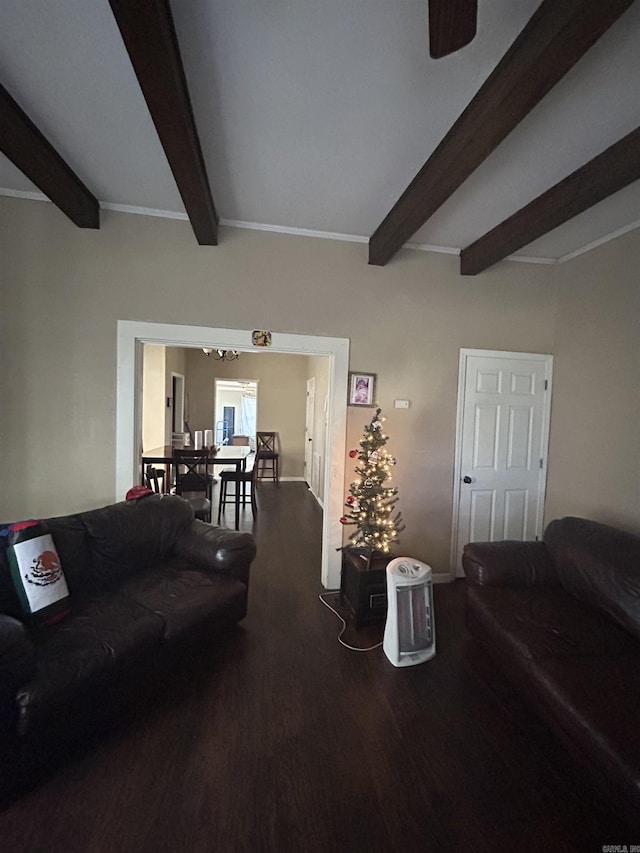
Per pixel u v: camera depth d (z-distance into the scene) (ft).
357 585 8.19
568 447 10.48
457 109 5.61
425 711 5.89
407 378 10.25
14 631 4.47
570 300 10.49
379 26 4.42
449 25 3.10
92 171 7.48
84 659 4.96
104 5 4.32
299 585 10.09
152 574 7.41
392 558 8.56
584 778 4.50
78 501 8.79
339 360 9.82
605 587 6.42
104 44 4.78
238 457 16.75
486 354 10.66
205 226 8.10
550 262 10.87
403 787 4.66
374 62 4.88
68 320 8.61
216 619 6.93
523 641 5.74
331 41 4.61
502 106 4.89
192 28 4.47
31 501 8.61
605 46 4.50
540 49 4.16
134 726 5.41
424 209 7.34
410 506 10.44
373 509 8.84
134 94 5.56
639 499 8.55
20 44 4.78
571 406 10.41
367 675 6.68
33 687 4.45
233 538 7.95
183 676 6.51
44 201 8.41
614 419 9.16
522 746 5.29
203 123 6.01
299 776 4.76
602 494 9.45
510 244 8.79
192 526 8.55
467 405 10.62
